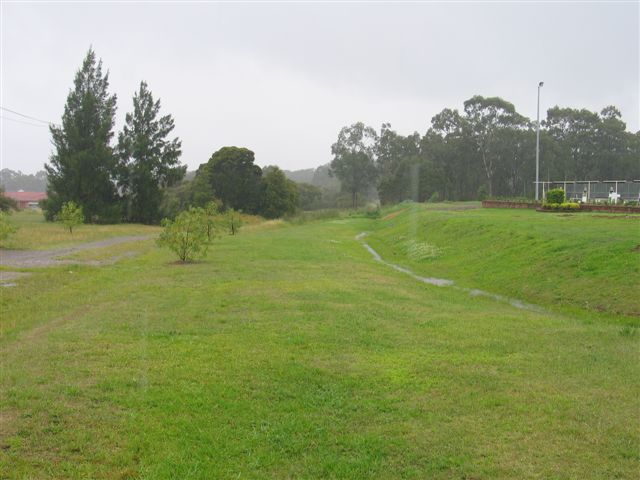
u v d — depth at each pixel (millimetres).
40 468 3998
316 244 24141
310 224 46094
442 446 4426
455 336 7922
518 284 13266
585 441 4492
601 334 8117
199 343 7316
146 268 15797
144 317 8969
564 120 69562
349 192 86938
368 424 4852
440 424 4840
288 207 64938
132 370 6121
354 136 82938
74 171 47656
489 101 68625
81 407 5047
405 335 7934
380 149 81875
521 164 68375
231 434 4598
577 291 11508
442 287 14008
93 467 4023
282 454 4293
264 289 11773
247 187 63500
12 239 24016
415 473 4027
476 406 5219
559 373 6176
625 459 4203
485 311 10297
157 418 4852
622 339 7805
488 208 36219
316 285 12367
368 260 19547
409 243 24609
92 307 9922
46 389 5473
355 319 8883
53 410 4953
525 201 34750
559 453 4297
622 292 10633
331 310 9570
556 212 27703
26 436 4465
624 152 67812
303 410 5125
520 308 11312
